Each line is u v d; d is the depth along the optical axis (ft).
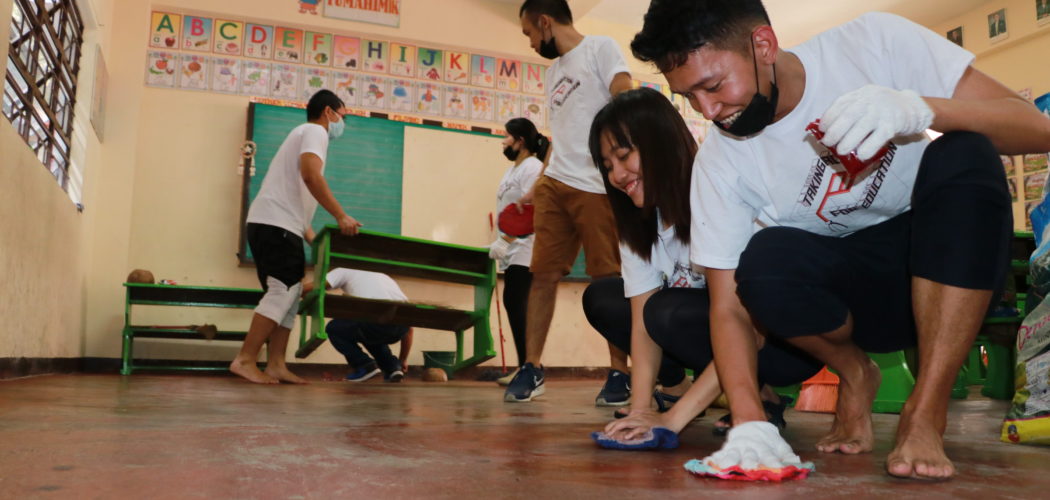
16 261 10.48
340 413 6.06
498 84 19.97
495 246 14.05
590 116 8.56
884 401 7.23
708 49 3.04
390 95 19.11
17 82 10.55
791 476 2.81
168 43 17.81
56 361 13.53
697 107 3.25
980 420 6.14
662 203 4.35
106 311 16.49
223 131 17.89
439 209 19.03
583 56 8.79
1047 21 18.20
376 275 15.33
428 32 19.36
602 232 8.45
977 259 2.91
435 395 9.43
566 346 19.54
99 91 15.89
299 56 18.56
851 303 3.77
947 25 20.52
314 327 13.64
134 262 17.06
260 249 11.41
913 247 3.11
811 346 3.64
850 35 3.48
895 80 3.38
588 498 2.42
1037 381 4.09
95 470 2.85
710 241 3.68
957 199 2.95
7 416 5.01
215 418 5.28
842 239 3.78
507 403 8.04
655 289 4.79
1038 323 4.17
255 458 3.26
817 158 3.48
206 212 17.57
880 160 3.35
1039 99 4.47
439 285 18.79
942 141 3.10
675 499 2.41
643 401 4.52
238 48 18.20
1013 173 18.54
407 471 2.95
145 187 17.33
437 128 19.26
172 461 3.12
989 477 2.87
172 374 15.47
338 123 12.42
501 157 19.70
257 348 11.48
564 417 6.06
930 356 2.98
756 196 3.75
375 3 19.04
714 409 7.41
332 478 2.75
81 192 15.33
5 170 9.68
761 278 3.28
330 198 11.59
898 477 2.81
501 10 20.03
